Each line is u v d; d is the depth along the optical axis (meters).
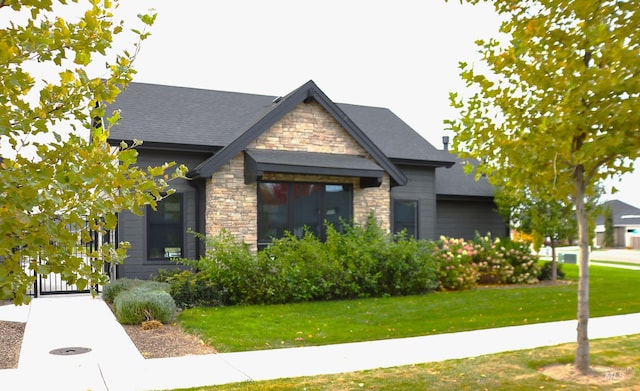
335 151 16.00
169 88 18.08
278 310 11.43
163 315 9.94
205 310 11.34
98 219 3.03
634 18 5.60
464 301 12.98
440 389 5.95
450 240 17.23
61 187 2.58
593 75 5.54
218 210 14.30
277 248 13.12
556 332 9.34
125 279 13.06
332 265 13.17
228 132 15.98
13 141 2.80
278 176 15.14
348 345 8.33
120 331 9.27
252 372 6.74
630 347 8.04
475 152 6.82
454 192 20.47
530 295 14.16
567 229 17.33
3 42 2.62
